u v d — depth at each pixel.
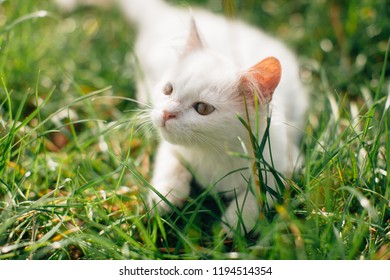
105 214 0.77
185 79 0.77
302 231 0.75
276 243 0.72
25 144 0.79
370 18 1.01
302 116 0.90
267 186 0.76
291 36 1.04
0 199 0.79
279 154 0.80
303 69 1.00
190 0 1.07
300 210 0.77
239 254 0.73
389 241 0.75
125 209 0.77
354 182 0.79
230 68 0.78
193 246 0.73
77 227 0.75
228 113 0.76
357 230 0.74
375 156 0.80
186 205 0.79
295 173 0.81
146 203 0.80
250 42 0.92
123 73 0.97
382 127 0.83
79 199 0.77
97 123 0.85
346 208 0.75
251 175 0.74
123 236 0.74
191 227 0.78
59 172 0.79
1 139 0.79
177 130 0.76
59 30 1.02
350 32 1.01
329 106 0.88
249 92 0.77
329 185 0.78
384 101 0.87
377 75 0.97
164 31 0.96
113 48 1.03
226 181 0.80
